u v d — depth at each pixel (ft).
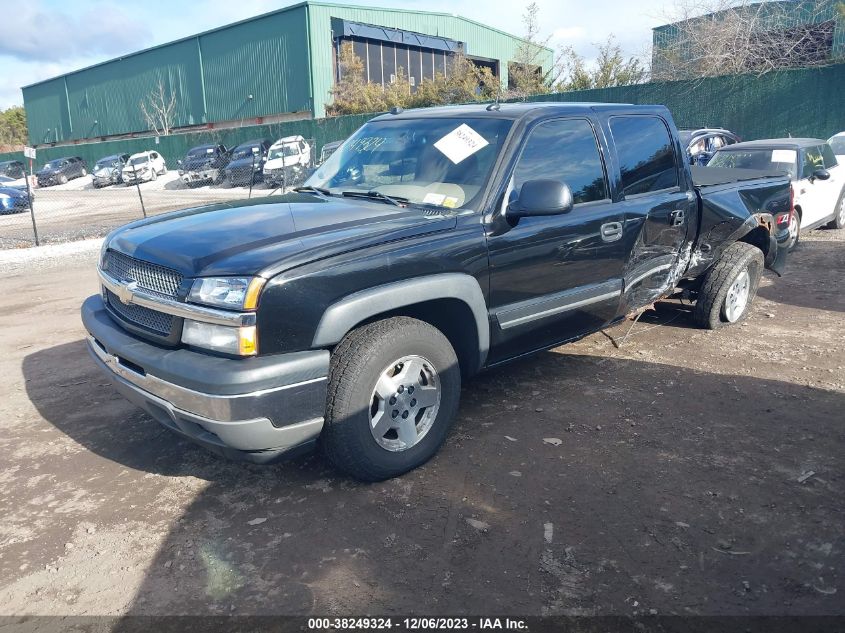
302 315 9.74
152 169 110.01
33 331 21.67
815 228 35.01
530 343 13.57
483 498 10.84
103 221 60.49
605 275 14.39
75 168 127.13
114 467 12.23
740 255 18.94
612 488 11.09
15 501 11.14
